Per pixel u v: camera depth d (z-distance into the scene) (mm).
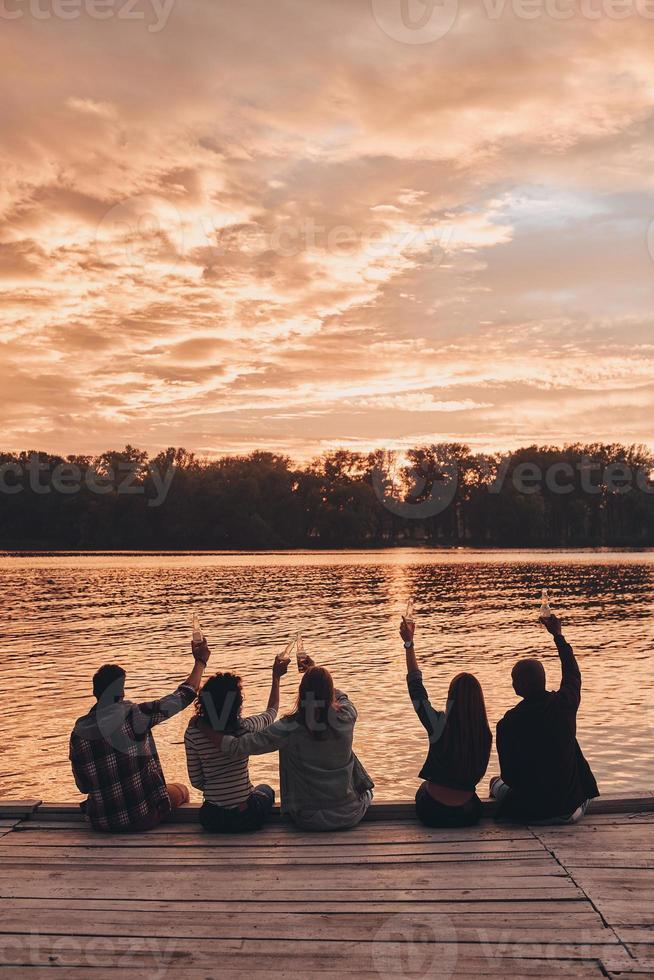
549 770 5836
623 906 4699
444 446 105562
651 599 52469
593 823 5969
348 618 41844
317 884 5078
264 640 32844
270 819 6223
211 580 69562
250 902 4859
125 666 26000
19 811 6320
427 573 78125
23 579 70500
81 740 6000
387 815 6215
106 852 5633
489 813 6195
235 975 4094
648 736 16203
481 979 4016
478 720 5934
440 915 4652
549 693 5953
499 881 5059
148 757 6094
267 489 130750
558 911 4660
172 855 5566
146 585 64375
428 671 25031
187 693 6031
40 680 23156
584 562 96062
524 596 54750
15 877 5242
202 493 126375
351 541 134500
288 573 78688
